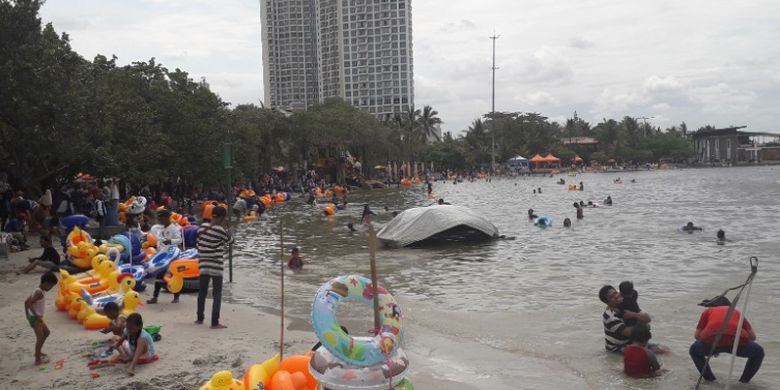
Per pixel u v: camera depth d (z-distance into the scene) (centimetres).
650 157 16700
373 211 4381
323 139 7900
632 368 905
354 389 621
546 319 1253
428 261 2072
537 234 2786
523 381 894
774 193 5356
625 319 1008
